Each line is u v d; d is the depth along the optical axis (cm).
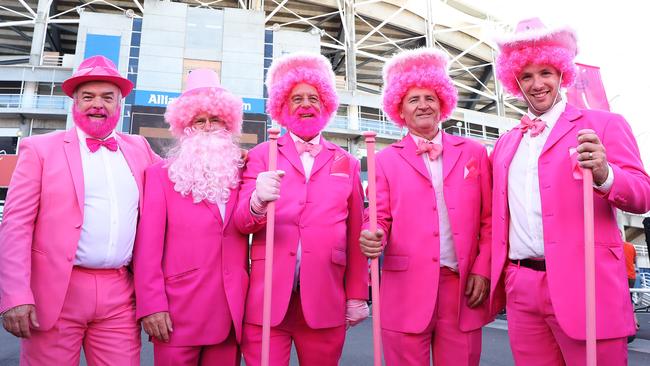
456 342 204
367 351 478
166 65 2139
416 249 208
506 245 194
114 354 190
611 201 162
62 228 188
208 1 2789
